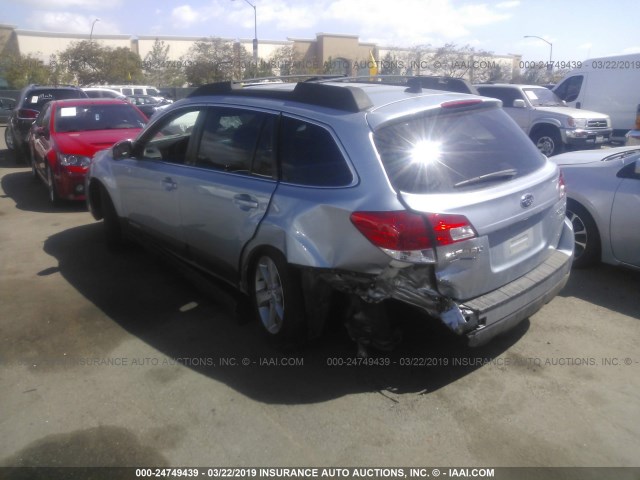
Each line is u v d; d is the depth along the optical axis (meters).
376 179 3.25
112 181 5.71
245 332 4.32
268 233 3.76
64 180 8.01
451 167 3.34
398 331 3.42
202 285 4.69
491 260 3.35
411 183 3.20
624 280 5.14
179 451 3.04
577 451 2.99
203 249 4.56
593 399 3.41
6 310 4.77
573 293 4.87
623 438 3.08
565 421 3.22
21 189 10.00
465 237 3.16
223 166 4.32
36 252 6.27
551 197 3.81
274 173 3.87
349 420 3.26
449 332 3.17
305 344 3.89
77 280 5.41
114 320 4.55
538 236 3.76
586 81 15.71
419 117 3.52
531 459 2.94
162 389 3.60
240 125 4.21
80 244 6.54
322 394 3.51
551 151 13.15
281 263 3.70
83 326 4.46
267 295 4.00
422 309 3.18
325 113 3.64
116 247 6.24
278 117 3.92
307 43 49.94
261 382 3.65
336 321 3.79
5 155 14.97
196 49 42.00
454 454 2.98
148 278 5.45
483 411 3.32
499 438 3.10
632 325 4.29
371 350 3.85
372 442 3.08
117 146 5.52
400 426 3.20
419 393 3.50
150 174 5.05
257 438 3.13
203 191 4.37
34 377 3.77
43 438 3.16
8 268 5.77
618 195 4.90
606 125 13.06
